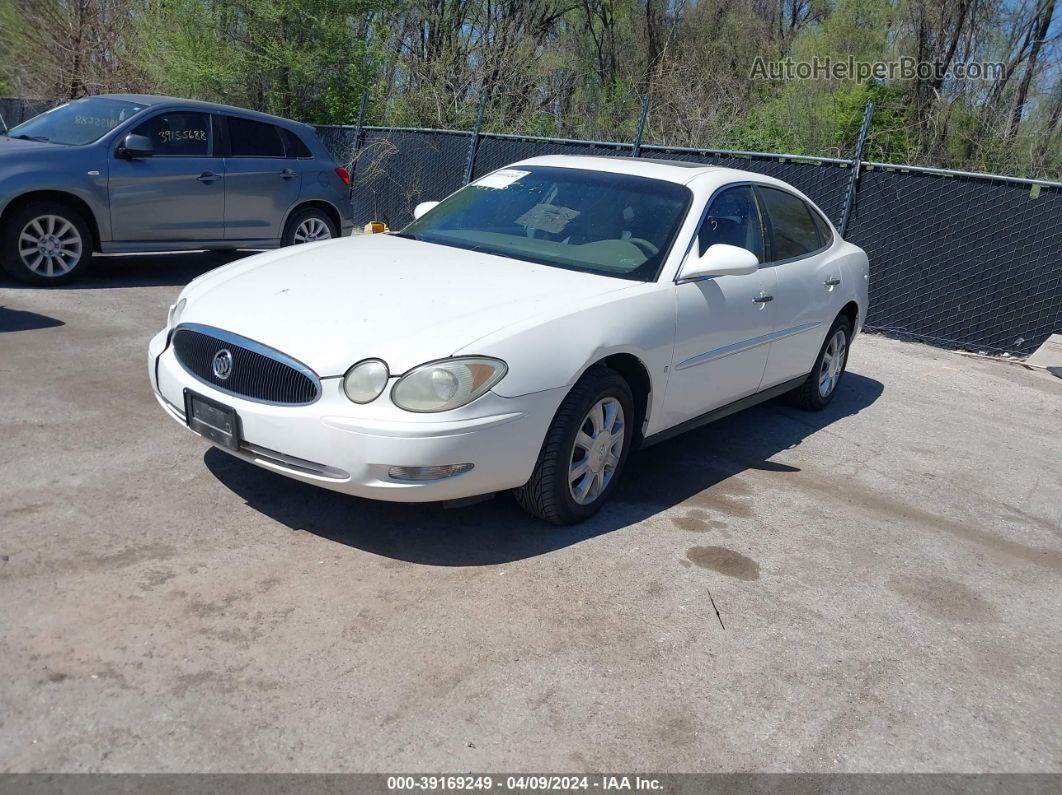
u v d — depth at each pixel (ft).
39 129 28.89
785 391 20.10
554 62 63.41
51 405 16.69
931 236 29.99
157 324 23.12
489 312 12.86
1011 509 17.35
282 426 11.96
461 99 56.34
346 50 51.75
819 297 19.65
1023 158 49.52
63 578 11.24
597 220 16.34
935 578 14.07
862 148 30.89
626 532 14.29
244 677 9.82
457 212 17.83
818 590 13.20
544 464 13.19
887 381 25.90
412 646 10.69
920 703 10.81
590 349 13.19
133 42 54.29
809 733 10.03
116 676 9.60
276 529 13.07
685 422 16.38
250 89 52.47
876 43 55.06
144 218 27.73
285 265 14.85
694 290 15.48
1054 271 28.22
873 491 17.43
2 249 25.57
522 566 12.80
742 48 73.87
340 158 47.52
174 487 13.97
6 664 9.58
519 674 10.41
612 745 9.46
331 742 9.04
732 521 15.20
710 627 11.85
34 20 57.36
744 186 18.10
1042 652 12.30
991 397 25.12
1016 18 51.29
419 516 13.93
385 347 11.91
